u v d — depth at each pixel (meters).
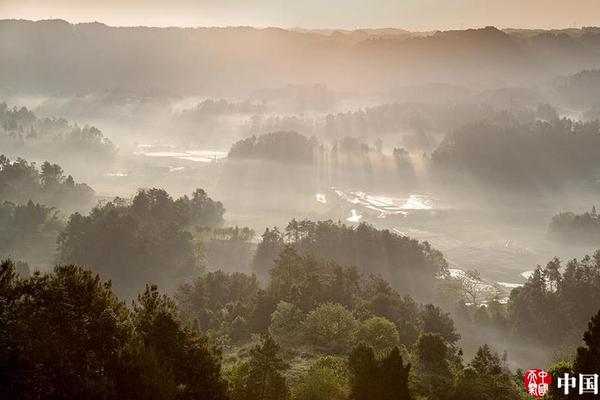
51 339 86.38
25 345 84.88
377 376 106.12
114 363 87.81
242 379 116.75
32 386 82.50
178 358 95.62
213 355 104.00
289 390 119.31
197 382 95.44
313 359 157.38
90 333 91.81
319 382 114.69
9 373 81.56
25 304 90.88
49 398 82.75
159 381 86.50
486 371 134.75
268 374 111.50
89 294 94.75
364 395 105.88
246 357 167.00
